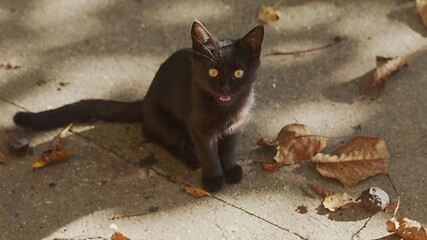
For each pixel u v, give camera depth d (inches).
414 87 198.1
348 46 211.0
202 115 169.9
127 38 215.3
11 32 216.4
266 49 211.3
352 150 178.4
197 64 164.6
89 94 199.6
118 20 220.5
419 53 207.6
